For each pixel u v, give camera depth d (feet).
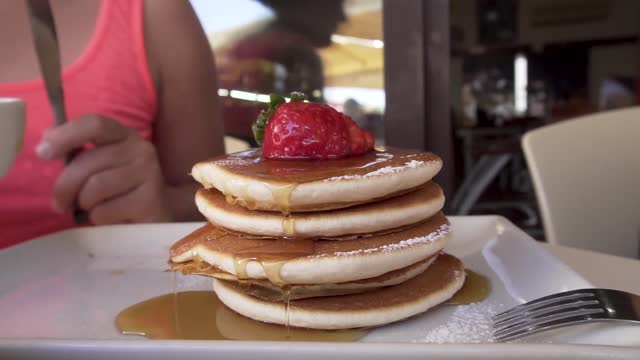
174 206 1.56
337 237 0.81
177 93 1.72
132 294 0.97
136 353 0.63
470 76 3.10
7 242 1.48
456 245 1.13
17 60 1.58
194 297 0.95
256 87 2.43
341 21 2.41
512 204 3.06
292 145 0.88
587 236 1.61
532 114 3.15
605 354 0.59
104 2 1.63
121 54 1.64
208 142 1.76
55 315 0.90
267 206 0.79
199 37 1.76
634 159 1.71
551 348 0.60
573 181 1.62
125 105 1.63
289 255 0.77
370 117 2.50
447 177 2.56
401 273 0.84
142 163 1.39
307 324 0.79
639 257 1.60
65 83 1.59
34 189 1.55
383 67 2.44
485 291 0.93
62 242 1.16
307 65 2.45
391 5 2.37
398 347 0.61
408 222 0.83
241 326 0.83
